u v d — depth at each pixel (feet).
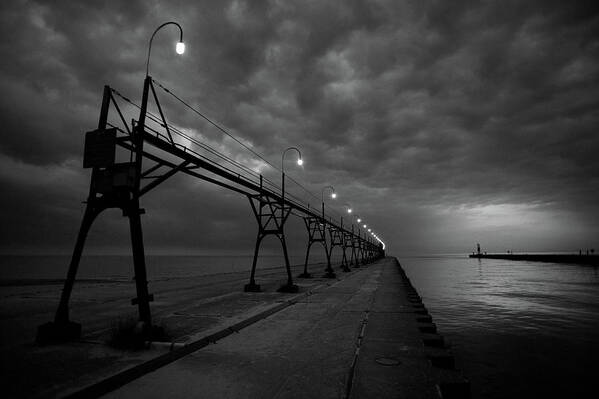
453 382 18.42
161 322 32.42
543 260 479.41
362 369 20.68
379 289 71.67
